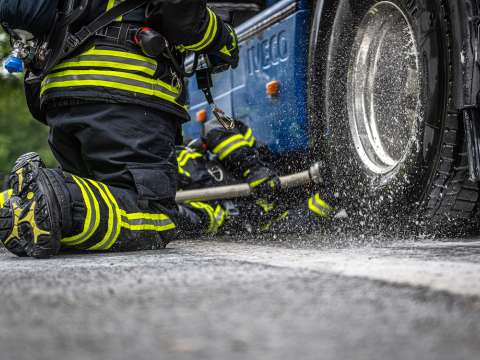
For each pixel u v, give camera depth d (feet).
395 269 5.56
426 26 9.05
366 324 3.54
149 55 8.61
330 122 11.25
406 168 9.65
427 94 9.12
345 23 10.89
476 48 8.45
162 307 4.10
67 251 8.68
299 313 3.83
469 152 8.56
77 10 8.50
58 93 8.66
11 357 2.97
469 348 3.04
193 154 13.93
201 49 9.15
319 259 6.70
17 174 8.04
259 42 12.84
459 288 4.56
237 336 3.29
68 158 9.48
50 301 4.44
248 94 13.29
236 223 13.66
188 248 9.20
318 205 12.57
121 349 3.07
